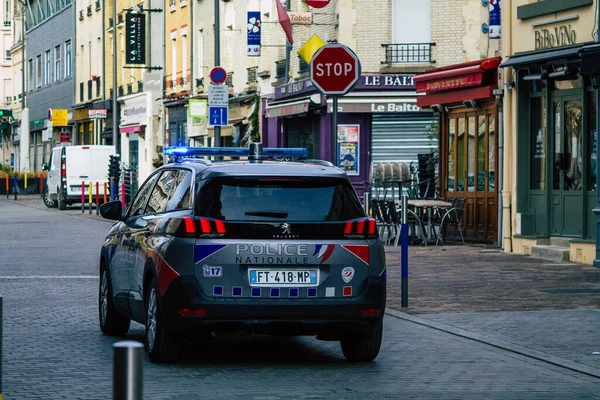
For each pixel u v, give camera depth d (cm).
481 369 1207
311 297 1185
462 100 3122
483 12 4000
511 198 2833
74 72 8750
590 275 2195
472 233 3170
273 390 1077
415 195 3400
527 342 1380
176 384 1103
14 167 10831
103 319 1449
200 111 4028
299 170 1223
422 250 2872
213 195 1192
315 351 1349
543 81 2705
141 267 1273
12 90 11112
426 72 3278
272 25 4800
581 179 2561
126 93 7250
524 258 2611
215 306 1166
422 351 1330
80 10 8538
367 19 4044
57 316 1631
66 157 5750
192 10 5991
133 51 6512
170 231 1201
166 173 1350
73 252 2889
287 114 4375
